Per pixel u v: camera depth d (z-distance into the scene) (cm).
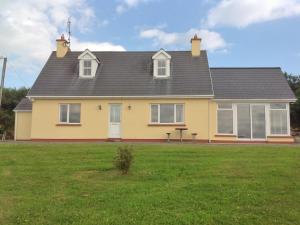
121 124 2989
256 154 1738
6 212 930
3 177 1294
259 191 1091
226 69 3388
